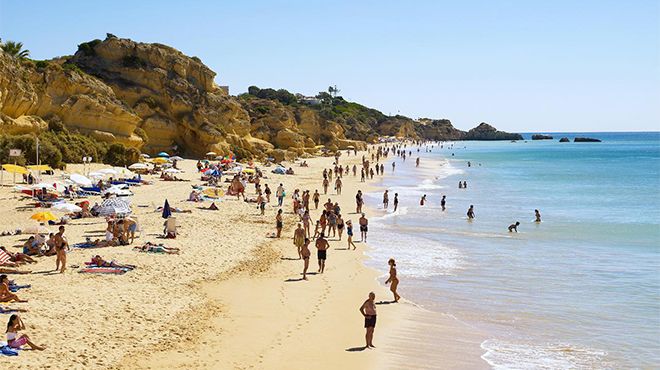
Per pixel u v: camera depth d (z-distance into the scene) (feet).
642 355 52.47
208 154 247.70
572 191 201.57
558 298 70.54
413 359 50.52
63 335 48.62
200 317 56.95
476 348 53.67
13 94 175.22
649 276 81.87
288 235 103.09
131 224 87.10
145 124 246.68
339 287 72.23
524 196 185.06
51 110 194.08
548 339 56.49
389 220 131.44
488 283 77.30
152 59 260.62
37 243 76.54
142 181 160.76
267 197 144.87
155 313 56.54
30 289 60.95
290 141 345.72
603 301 69.46
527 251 98.84
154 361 45.57
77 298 58.85
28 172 134.00
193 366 45.37
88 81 210.38
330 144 435.94
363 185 210.18
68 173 159.22
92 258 72.64
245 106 368.48
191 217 113.50
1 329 48.78
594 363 50.57
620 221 134.31
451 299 69.46
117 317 54.29
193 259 79.61
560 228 123.65
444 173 281.95
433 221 130.82
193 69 277.64
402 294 71.15
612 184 227.81
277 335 54.13
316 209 140.15
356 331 56.95
